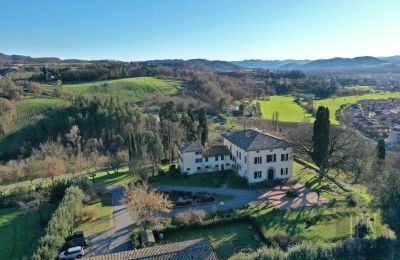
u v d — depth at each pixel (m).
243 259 33.41
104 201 61.16
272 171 67.88
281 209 53.56
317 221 48.97
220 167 75.00
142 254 34.22
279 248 37.94
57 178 81.06
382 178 46.88
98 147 104.88
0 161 97.88
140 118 115.06
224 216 49.47
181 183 68.50
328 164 66.56
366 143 84.75
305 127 82.56
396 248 35.19
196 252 33.72
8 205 64.88
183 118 95.88
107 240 45.44
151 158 76.75
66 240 45.09
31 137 110.06
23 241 48.94
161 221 49.62
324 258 33.78
